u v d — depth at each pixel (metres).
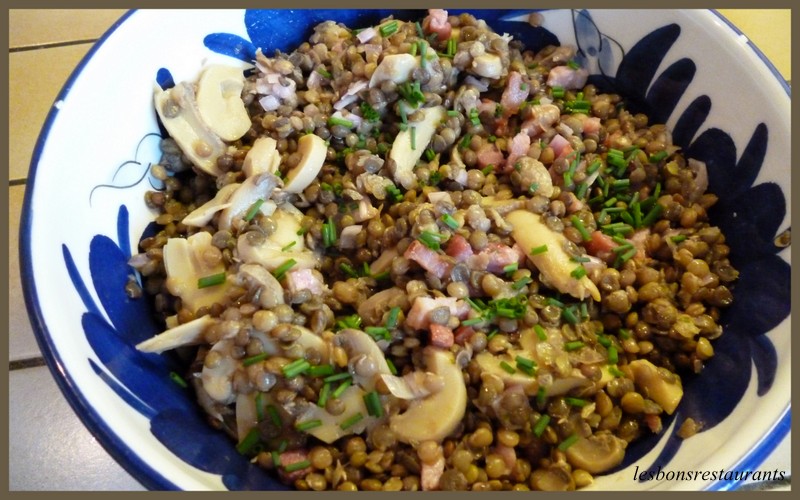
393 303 0.19
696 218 0.22
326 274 0.22
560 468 0.17
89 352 0.15
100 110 0.19
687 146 0.23
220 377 0.18
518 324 0.19
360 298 0.20
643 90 0.25
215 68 0.23
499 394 0.18
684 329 0.19
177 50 0.22
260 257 0.20
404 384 0.18
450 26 0.26
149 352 0.18
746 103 0.21
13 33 0.31
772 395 0.15
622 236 0.22
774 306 0.18
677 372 0.20
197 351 0.19
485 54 0.24
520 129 0.24
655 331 0.20
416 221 0.20
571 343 0.19
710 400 0.18
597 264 0.21
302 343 0.18
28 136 0.27
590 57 0.26
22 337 0.23
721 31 0.21
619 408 0.19
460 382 0.18
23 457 0.20
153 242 0.21
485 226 0.21
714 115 0.22
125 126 0.21
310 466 0.17
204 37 0.23
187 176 0.23
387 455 0.17
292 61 0.25
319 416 0.18
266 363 0.18
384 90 0.23
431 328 0.18
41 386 0.22
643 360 0.19
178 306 0.20
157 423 0.16
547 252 0.20
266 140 0.22
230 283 0.19
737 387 0.17
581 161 0.23
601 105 0.25
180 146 0.22
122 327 0.18
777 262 0.19
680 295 0.20
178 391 0.18
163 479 0.14
